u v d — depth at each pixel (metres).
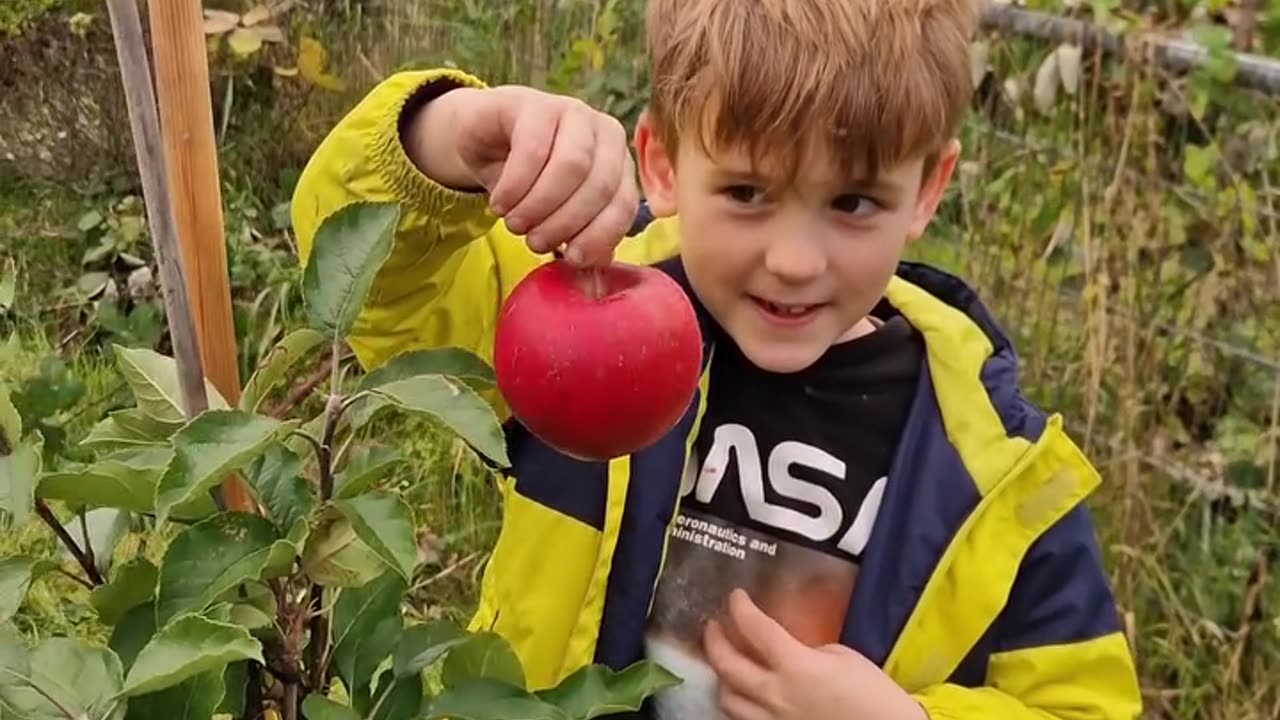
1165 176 2.64
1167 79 2.59
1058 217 2.76
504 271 1.45
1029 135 2.78
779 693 1.40
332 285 0.97
